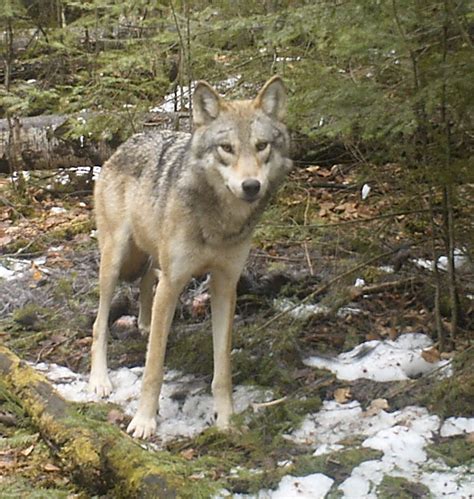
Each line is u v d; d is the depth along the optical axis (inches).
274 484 232.4
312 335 322.7
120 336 337.1
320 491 228.8
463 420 258.5
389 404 273.7
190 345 313.7
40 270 390.3
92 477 237.5
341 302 333.1
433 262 323.3
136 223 291.9
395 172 354.0
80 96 478.6
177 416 281.3
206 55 422.6
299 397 280.8
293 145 474.9
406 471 234.7
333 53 284.5
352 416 269.3
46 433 258.2
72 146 509.0
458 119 284.0
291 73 354.0
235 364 302.8
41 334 335.3
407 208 343.9
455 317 306.8
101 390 294.8
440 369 282.5
